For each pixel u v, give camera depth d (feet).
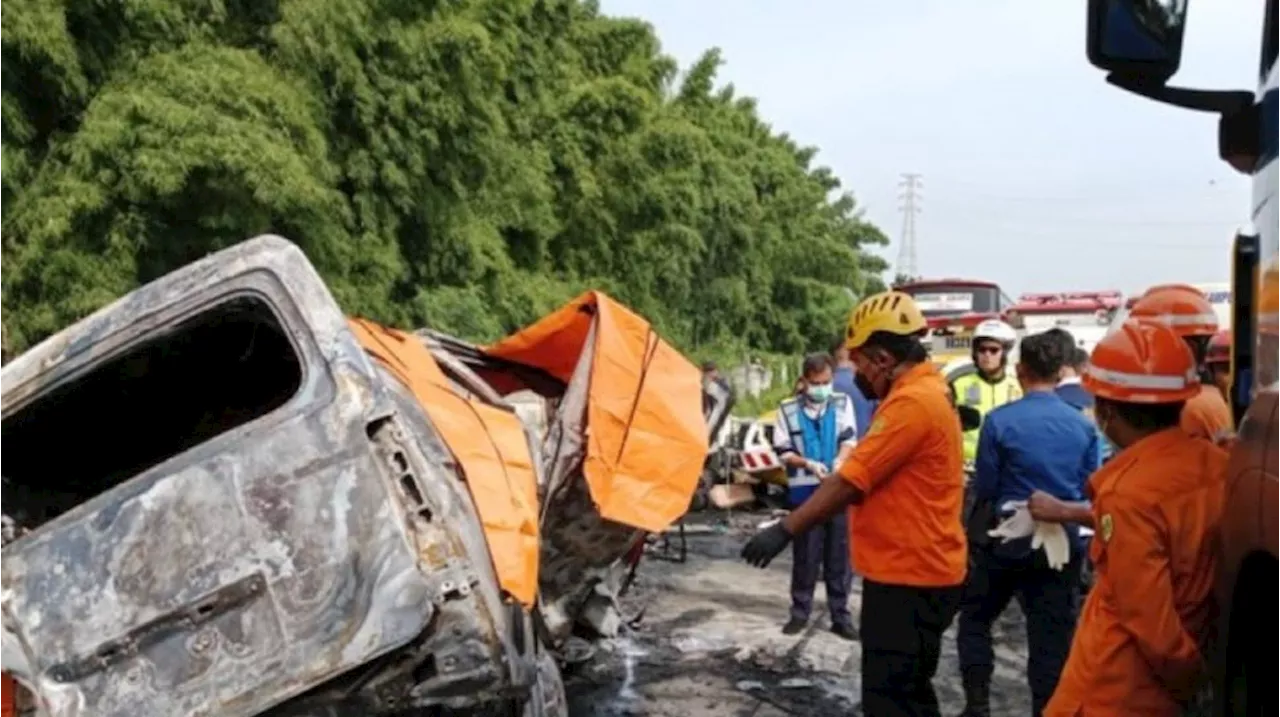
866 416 23.48
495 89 46.32
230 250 10.56
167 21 36.88
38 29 33.47
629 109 68.13
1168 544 8.57
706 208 82.28
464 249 48.88
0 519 12.18
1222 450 8.94
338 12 39.68
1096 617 9.24
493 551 10.15
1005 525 15.37
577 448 14.44
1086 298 62.80
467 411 11.76
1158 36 8.36
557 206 67.56
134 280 34.35
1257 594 7.39
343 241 40.11
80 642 9.36
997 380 21.11
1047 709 9.73
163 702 9.24
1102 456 17.56
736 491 31.32
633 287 72.64
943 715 18.11
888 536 12.69
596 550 15.29
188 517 9.59
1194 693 8.85
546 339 17.34
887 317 12.91
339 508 9.53
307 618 9.32
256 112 35.60
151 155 33.09
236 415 13.69
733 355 93.35
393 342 12.68
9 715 9.18
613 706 18.15
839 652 21.31
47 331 33.73
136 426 13.53
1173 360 8.87
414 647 9.29
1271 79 7.88
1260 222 7.95
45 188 34.12
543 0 61.31
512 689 9.77
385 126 41.86
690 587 27.02
